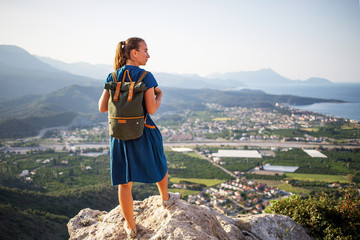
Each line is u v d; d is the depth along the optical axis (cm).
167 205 275
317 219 512
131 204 258
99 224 347
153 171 248
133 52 250
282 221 459
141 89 224
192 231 226
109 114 233
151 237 239
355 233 502
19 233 2988
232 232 358
